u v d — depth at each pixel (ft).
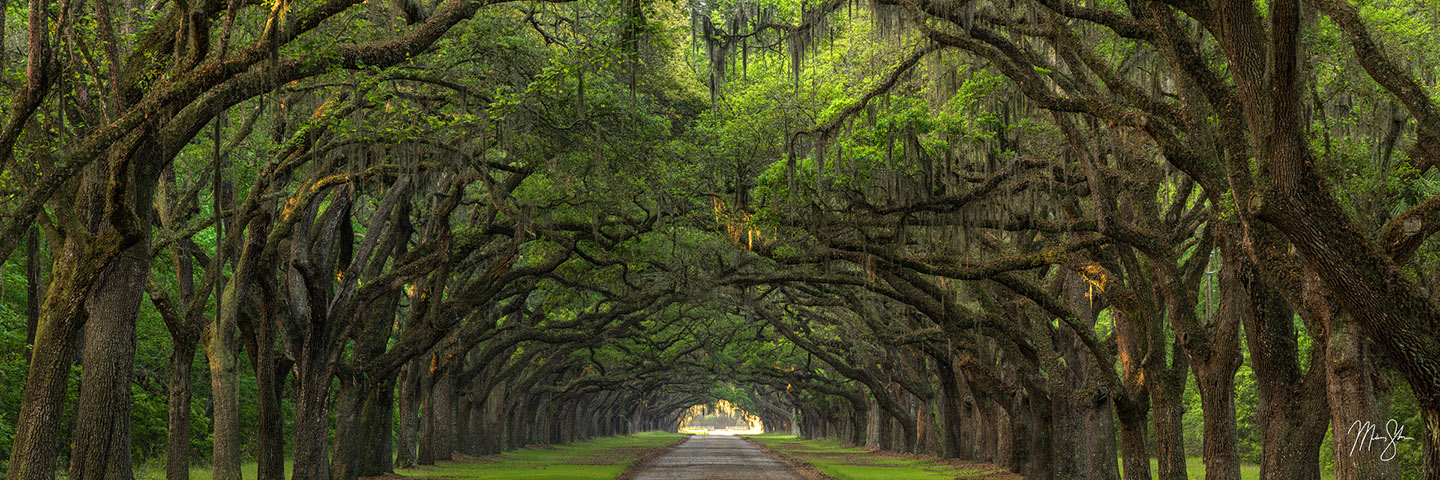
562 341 123.13
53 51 38.47
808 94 76.84
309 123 59.67
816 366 233.55
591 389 239.71
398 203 84.64
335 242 85.05
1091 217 67.15
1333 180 45.14
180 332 65.05
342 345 81.61
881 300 123.44
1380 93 46.47
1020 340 86.12
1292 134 30.96
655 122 75.46
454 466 139.44
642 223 86.58
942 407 169.99
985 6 53.26
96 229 47.65
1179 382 60.95
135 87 43.21
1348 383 41.45
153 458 118.62
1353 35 37.78
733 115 78.43
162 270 96.89
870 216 69.72
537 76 61.26
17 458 42.83
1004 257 70.23
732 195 82.99
